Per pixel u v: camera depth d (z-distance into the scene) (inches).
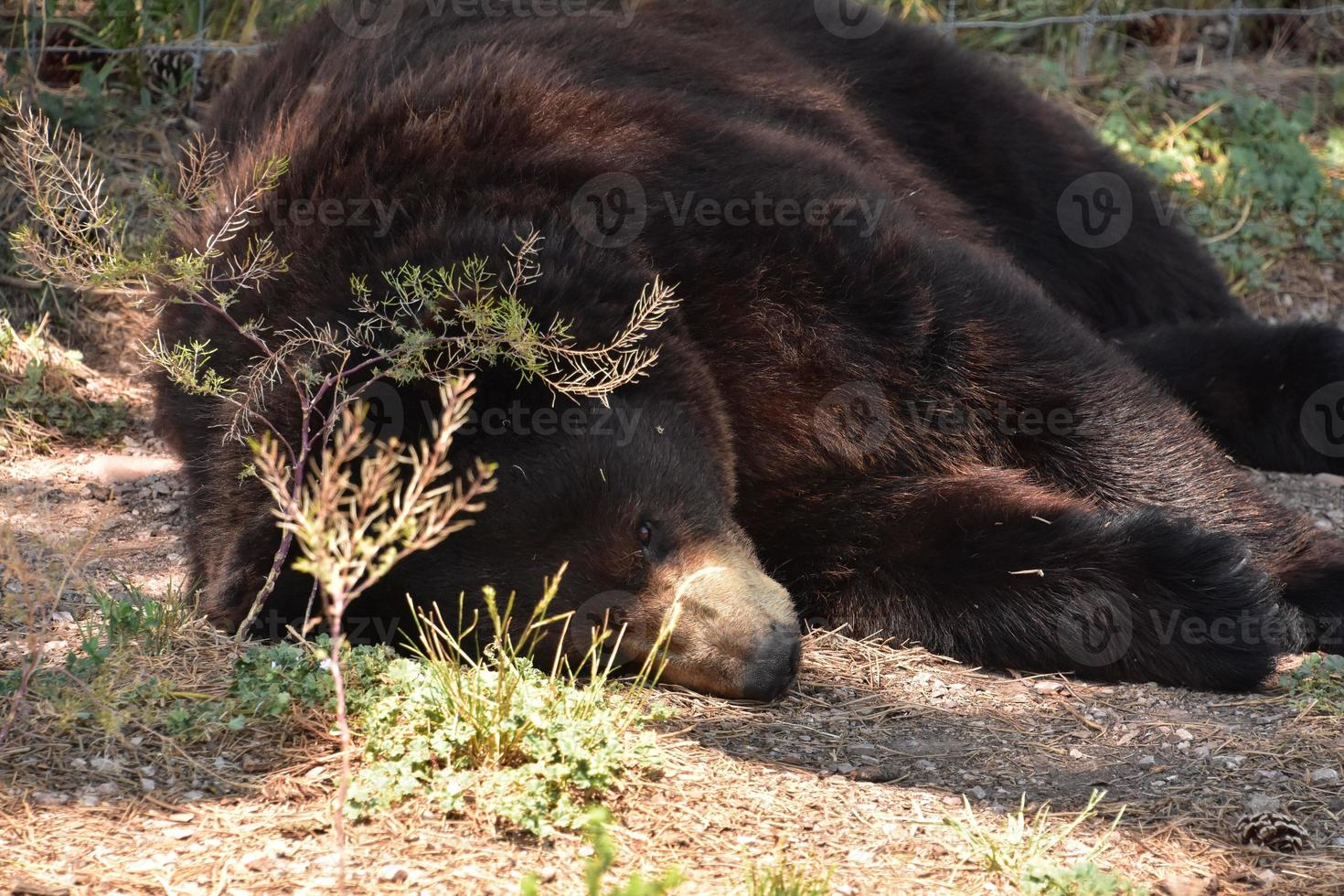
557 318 165.6
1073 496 209.3
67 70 334.3
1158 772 156.3
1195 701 179.9
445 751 143.0
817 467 204.1
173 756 145.0
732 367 201.0
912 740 165.3
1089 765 158.7
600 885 117.5
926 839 139.5
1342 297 346.3
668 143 206.7
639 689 171.2
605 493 170.9
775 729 165.6
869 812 145.1
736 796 146.1
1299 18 436.8
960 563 197.8
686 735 161.5
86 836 131.0
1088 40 406.9
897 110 285.6
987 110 289.7
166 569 211.9
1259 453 273.9
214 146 231.9
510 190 192.1
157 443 266.2
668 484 176.2
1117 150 333.7
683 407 185.6
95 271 170.7
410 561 171.3
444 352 169.3
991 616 194.2
